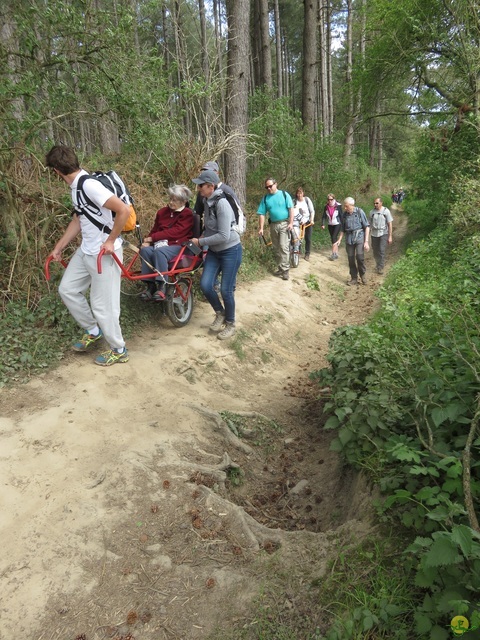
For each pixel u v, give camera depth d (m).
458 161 11.41
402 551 2.33
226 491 3.43
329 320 8.04
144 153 8.34
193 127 9.98
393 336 4.50
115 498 3.07
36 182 5.58
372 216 11.33
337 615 2.14
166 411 4.12
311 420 4.74
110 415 3.90
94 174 4.07
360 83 14.66
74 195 3.93
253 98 15.27
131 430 3.77
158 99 6.54
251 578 2.52
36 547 2.70
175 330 5.84
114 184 4.11
